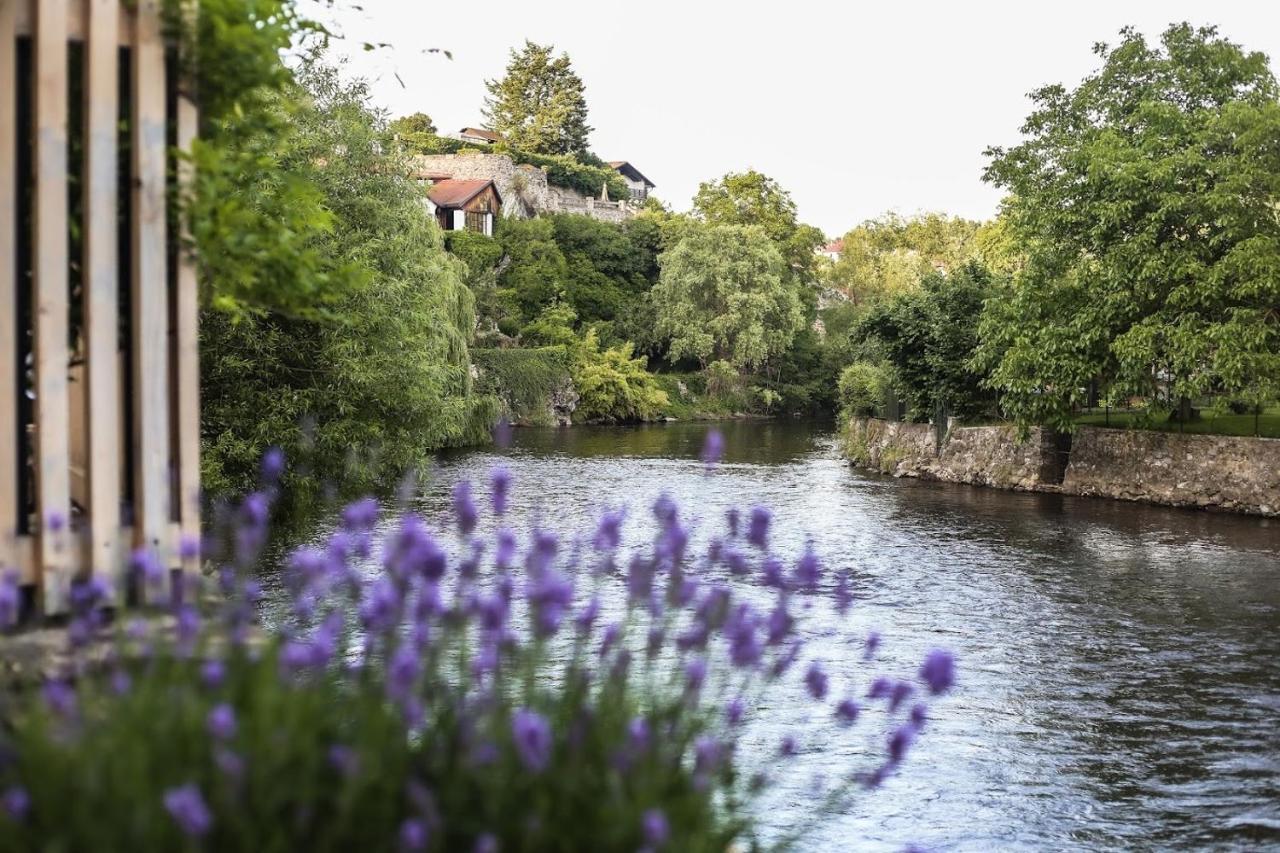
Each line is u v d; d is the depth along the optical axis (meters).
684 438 52.62
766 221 86.62
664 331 72.31
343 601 4.35
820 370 76.88
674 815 3.14
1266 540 22.20
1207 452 27.34
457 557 17.11
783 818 8.08
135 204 4.41
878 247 96.62
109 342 4.33
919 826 8.13
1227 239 26.47
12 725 3.10
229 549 13.27
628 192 111.12
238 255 4.99
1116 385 27.92
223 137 5.36
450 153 101.38
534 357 62.69
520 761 3.08
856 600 16.22
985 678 12.21
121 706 2.87
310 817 2.80
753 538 3.98
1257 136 25.92
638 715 3.63
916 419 36.50
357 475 20.72
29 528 4.45
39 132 4.20
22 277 4.42
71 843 2.49
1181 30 28.84
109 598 4.21
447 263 40.50
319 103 22.48
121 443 4.71
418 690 3.32
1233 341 25.33
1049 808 8.54
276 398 20.00
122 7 4.41
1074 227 29.02
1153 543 21.81
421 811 2.84
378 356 20.84
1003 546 21.42
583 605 13.55
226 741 2.69
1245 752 9.87
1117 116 29.55
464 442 46.69
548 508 26.34
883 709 10.81
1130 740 10.16
